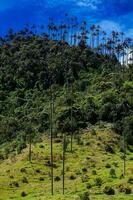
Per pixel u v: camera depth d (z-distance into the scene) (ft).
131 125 476.95
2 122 553.64
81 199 242.58
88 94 607.78
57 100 594.65
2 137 514.68
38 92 651.25
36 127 515.50
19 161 383.65
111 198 243.40
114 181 287.48
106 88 605.73
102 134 465.88
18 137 497.05
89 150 411.75
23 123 540.11
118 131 476.13
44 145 432.66
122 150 425.69
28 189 301.84
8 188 305.94
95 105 540.93
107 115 510.17
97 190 269.03
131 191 258.98
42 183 317.63
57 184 308.19
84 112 521.24
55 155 390.21
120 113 506.48
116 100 540.93
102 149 418.31
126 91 577.84
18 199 273.54
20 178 330.95
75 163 370.12
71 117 480.23
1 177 336.08
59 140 443.73
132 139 453.17
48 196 270.26
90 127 492.95
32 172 346.33
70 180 319.47
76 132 475.31
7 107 613.52
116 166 352.49
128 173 311.88
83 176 313.53
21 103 622.95
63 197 258.16
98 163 368.27
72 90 639.76
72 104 559.38
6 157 419.13
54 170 352.90
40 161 375.04
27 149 426.51
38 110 579.48
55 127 490.08
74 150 408.87
